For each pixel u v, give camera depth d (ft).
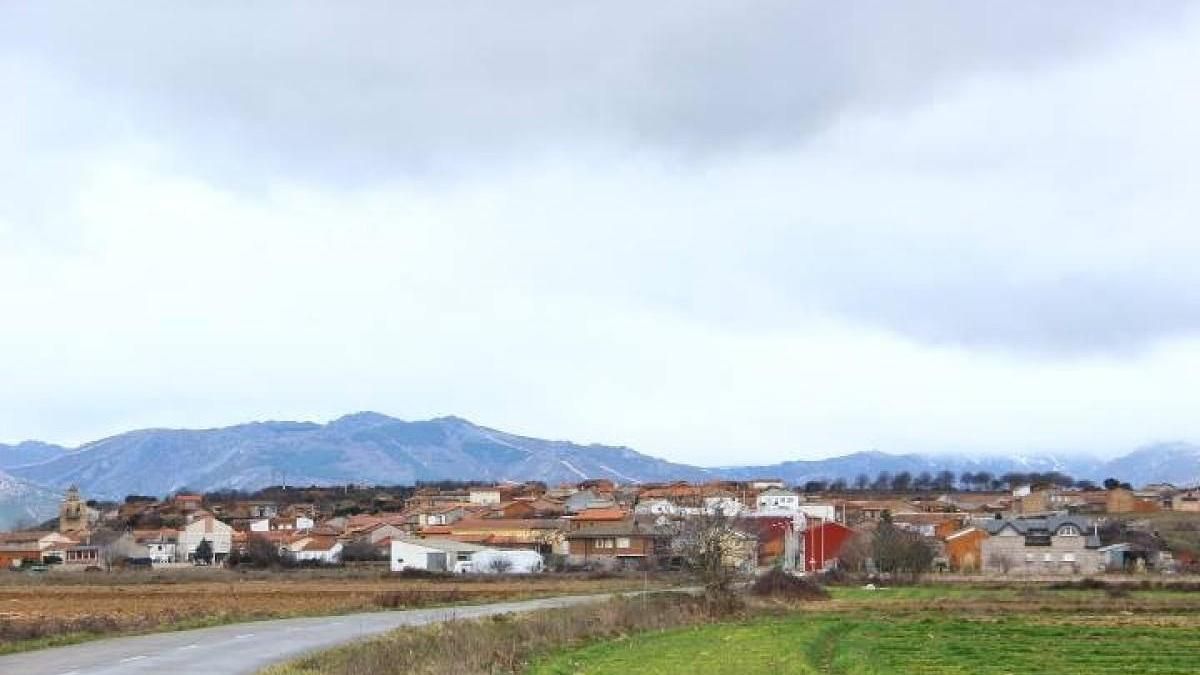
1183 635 201.77
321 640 159.33
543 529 587.27
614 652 162.40
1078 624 228.63
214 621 200.85
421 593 299.58
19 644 146.30
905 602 295.89
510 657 142.61
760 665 145.18
